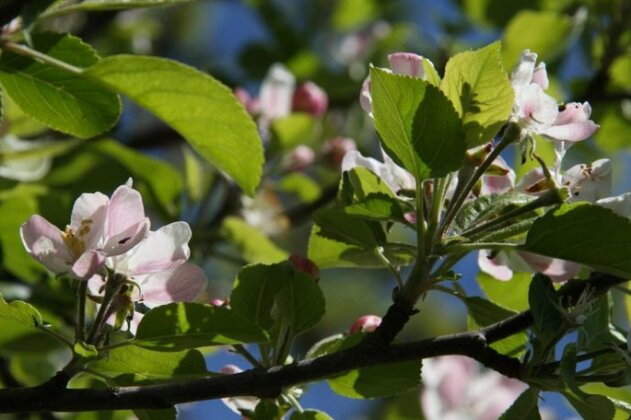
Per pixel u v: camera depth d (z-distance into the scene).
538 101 0.94
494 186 0.98
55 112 0.99
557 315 0.95
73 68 0.94
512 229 0.96
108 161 1.28
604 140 1.52
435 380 1.21
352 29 1.78
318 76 1.59
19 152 1.23
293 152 1.36
